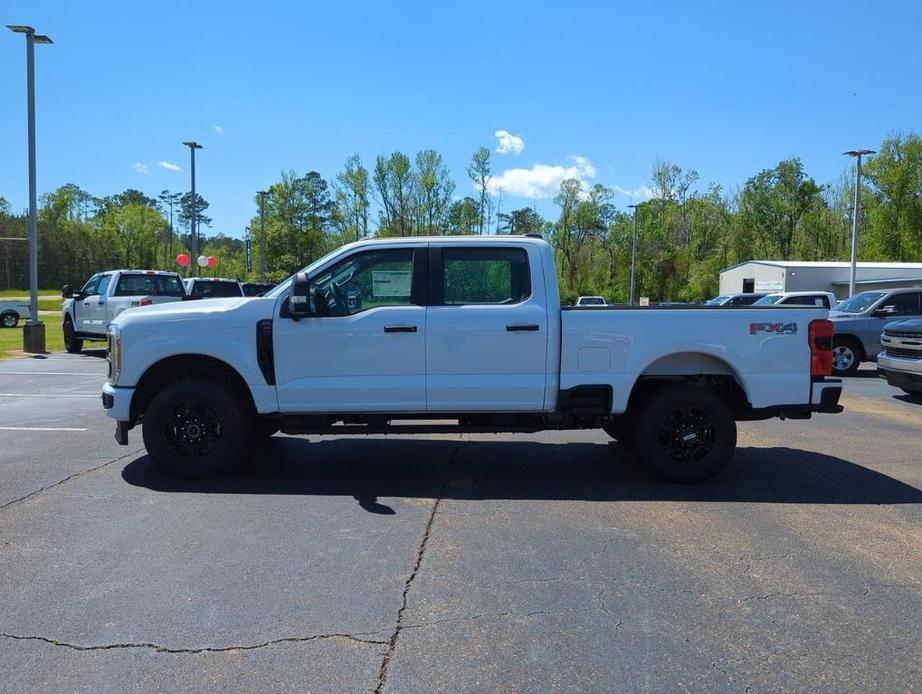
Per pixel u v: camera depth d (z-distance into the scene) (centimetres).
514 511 549
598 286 6869
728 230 6775
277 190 5703
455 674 317
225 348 612
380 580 416
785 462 715
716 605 386
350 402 615
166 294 1798
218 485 617
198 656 331
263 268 4603
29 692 302
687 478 623
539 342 610
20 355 1817
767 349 617
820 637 352
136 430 847
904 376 1111
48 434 828
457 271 621
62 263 9494
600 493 600
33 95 1872
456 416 630
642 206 6638
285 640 346
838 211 6819
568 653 335
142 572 426
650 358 612
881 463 712
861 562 448
